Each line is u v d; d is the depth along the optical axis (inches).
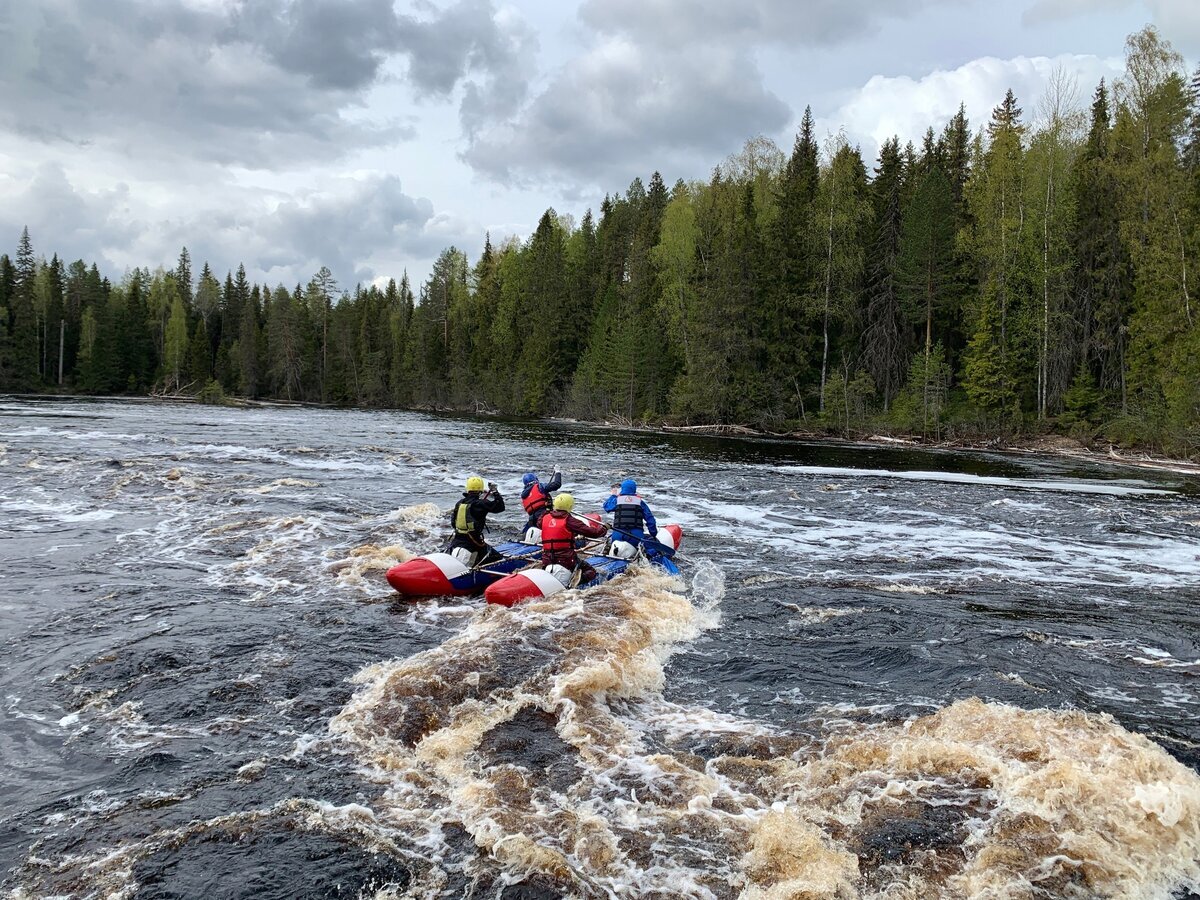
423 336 2844.5
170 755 205.5
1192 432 1094.4
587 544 422.3
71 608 325.7
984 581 419.5
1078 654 300.4
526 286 2544.3
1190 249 1146.0
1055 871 156.6
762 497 698.8
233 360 3046.3
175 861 161.0
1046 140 1413.6
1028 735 206.2
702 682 268.7
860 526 577.3
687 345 1774.1
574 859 162.9
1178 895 154.3
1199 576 439.8
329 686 251.8
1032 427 1381.6
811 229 1638.8
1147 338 1203.9
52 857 162.2
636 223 2509.8
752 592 383.9
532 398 2301.9
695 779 195.3
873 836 169.5
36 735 216.4
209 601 340.2
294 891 152.3
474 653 260.8
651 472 850.8
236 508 543.8
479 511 380.5
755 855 163.6
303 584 369.7
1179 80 1232.8
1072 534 559.5
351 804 182.9
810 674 276.2
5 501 546.6
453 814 179.3
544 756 205.8
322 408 2529.5
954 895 150.7
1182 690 264.4
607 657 259.9
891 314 1638.8
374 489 655.8
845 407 1562.5
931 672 278.5
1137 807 173.6
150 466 721.0
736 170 1950.1
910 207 1563.7
